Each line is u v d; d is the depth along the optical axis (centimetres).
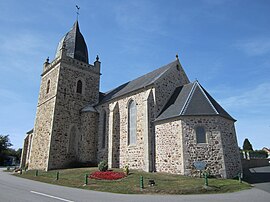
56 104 2669
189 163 1783
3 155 6334
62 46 2934
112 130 2484
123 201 983
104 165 2002
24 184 1591
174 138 1920
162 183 1442
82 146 2664
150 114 2170
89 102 3012
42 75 3262
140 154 2141
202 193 1252
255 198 1054
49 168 2423
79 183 1589
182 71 2655
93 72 3181
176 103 2166
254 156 4078
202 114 1883
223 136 1873
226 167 1777
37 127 2941
